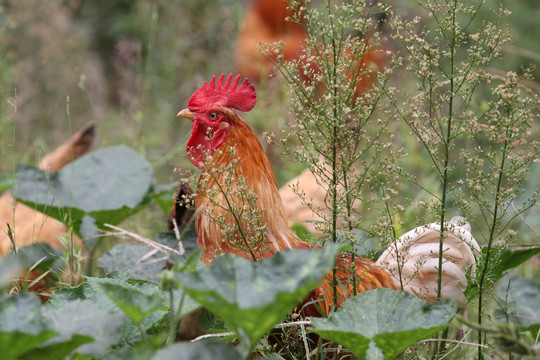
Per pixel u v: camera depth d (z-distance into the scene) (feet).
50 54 30.37
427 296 12.30
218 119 13.25
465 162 11.12
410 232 12.79
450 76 10.75
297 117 11.48
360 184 11.11
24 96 28.25
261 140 21.80
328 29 10.97
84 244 16.16
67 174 16.97
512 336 8.97
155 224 20.01
